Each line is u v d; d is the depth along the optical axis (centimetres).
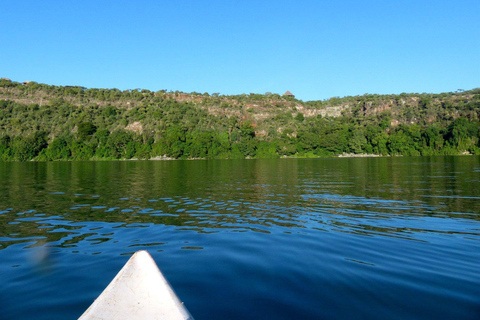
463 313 390
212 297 436
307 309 403
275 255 610
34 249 666
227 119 10719
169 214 1014
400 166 3656
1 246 689
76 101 12419
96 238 747
